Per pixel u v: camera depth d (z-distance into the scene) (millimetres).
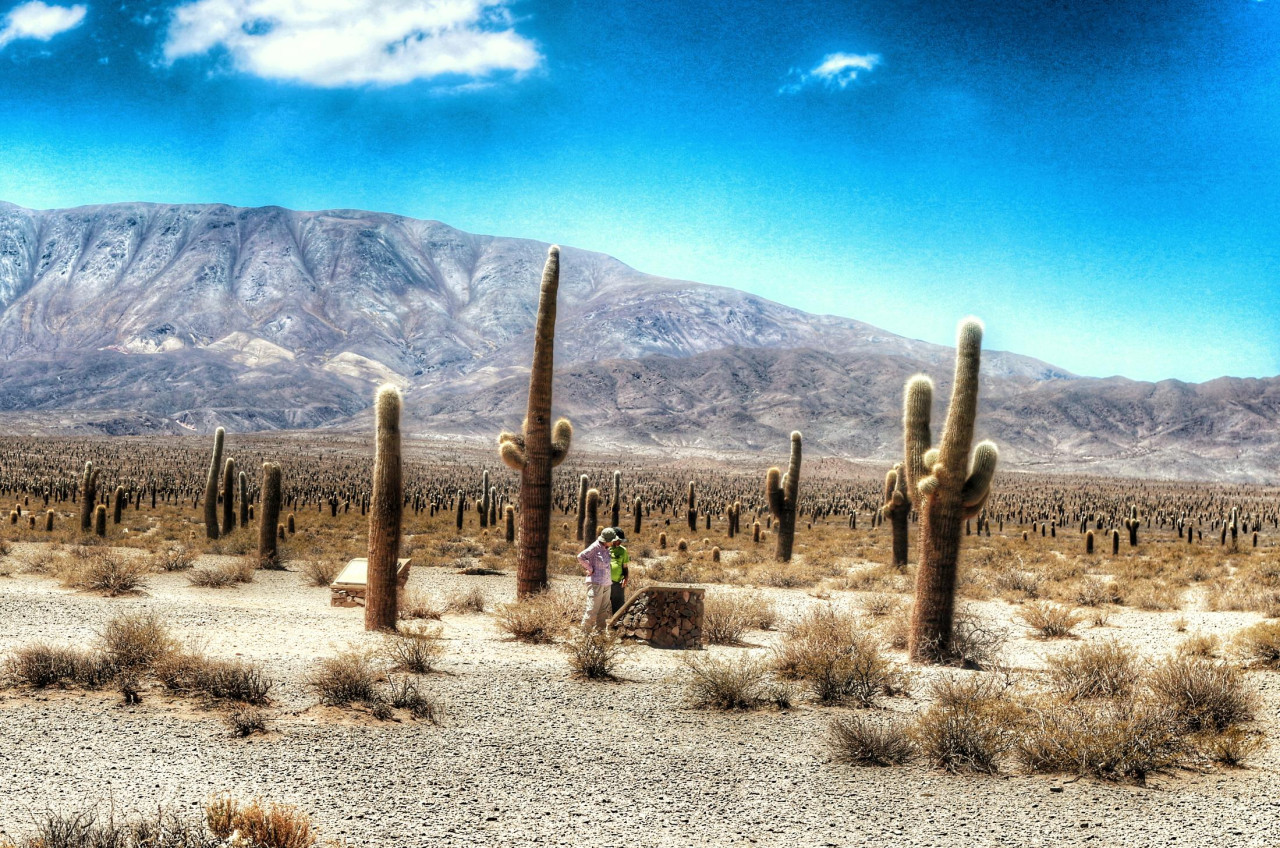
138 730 8633
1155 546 50188
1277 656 14000
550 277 18719
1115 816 7406
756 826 7078
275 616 16750
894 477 31766
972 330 14016
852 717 9492
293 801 7098
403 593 18984
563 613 15797
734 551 41750
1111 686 11172
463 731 9180
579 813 7203
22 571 24562
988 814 7422
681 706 10609
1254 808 7613
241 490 45750
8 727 8539
